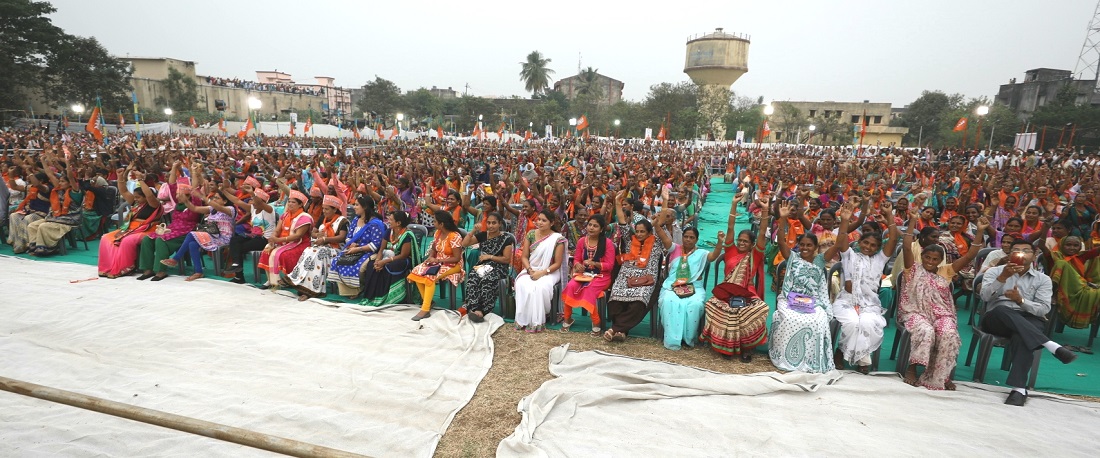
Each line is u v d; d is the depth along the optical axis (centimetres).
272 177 1253
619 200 649
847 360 477
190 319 564
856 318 477
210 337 520
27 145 2356
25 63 4106
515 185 1155
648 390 429
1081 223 757
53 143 2525
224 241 731
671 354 511
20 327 534
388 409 396
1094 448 350
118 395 407
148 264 718
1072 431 372
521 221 730
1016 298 455
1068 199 1144
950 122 5672
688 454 344
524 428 367
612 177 1391
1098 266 555
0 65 3909
